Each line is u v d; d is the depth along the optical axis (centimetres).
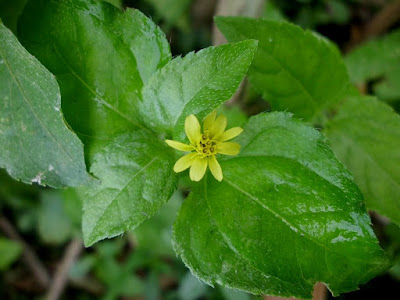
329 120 14
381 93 21
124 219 9
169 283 22
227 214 10
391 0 24
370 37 23
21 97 9
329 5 23
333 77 13
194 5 21
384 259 9
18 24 10
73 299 23
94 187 10
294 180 10
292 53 12
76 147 9
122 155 10
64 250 23
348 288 9
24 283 23
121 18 10
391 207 13
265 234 10
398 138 13
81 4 10
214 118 10
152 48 10
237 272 9
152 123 10
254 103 17
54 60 10
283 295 9
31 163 10
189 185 11
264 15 19
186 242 10
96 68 10
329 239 10
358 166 14
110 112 10
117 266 22
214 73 10
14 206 22
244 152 10
